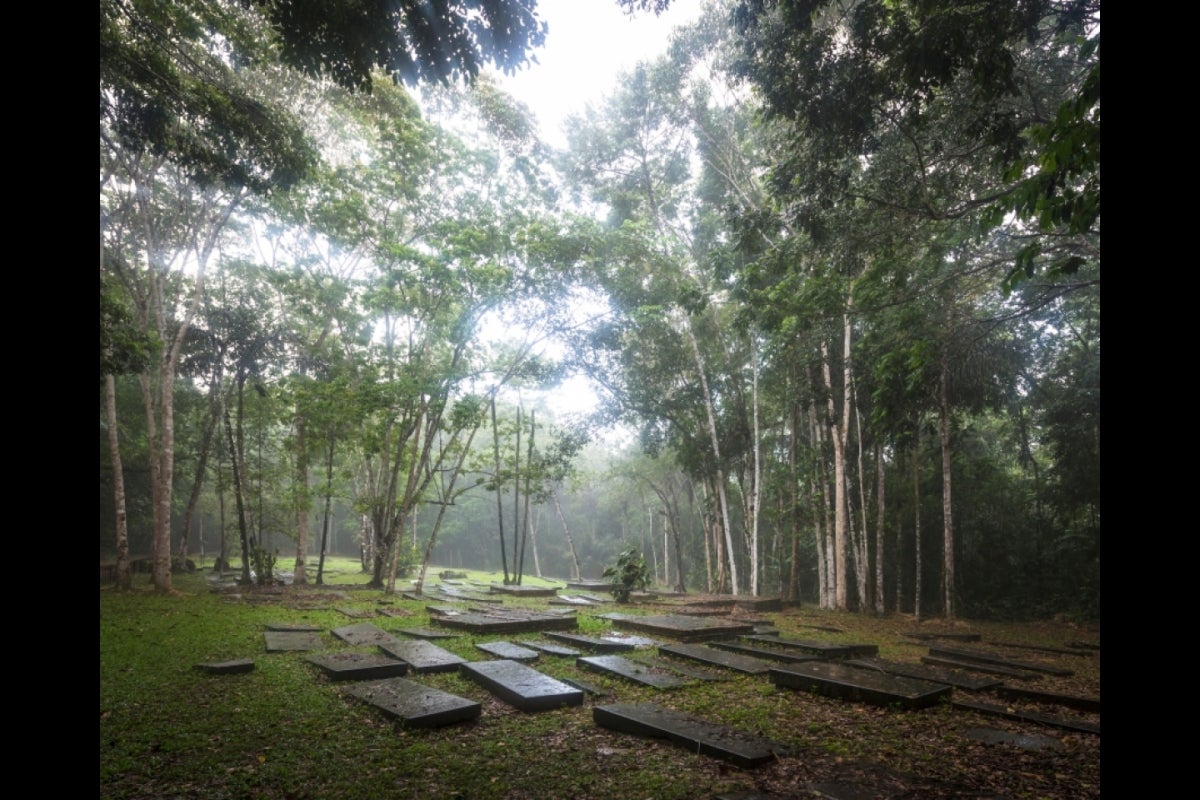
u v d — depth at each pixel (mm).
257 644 10234
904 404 11172
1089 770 5113
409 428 19500
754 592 20094
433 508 43281
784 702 7117
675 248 21000
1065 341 17859
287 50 5699
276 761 5199
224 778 4875
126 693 7180
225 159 9781
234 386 23312
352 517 39062
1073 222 5508
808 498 20578
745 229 10172
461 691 7395
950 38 6680
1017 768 5152
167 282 19828
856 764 5176
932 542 20812
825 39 7930
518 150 19266
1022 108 9562
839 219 10125
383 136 17734
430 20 5371
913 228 10195
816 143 8781
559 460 22203
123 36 9445
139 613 13453
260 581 20641
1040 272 13148
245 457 25328
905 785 4742
